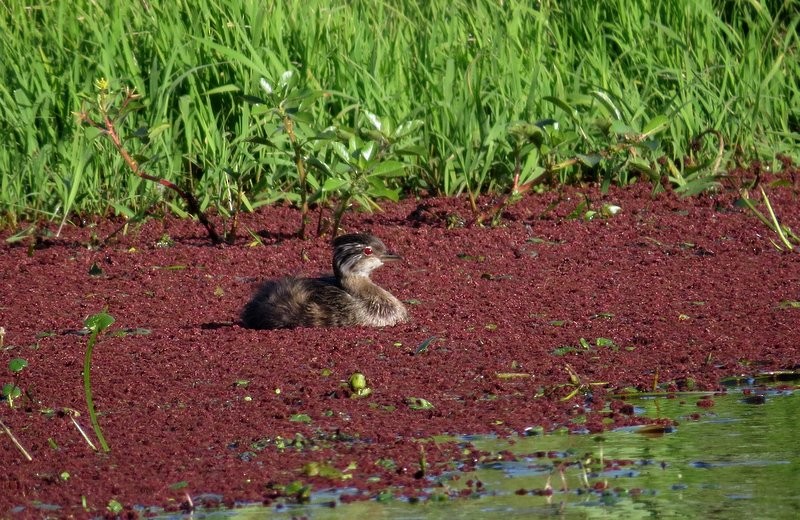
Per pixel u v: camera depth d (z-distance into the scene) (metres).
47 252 17.27
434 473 9.09
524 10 21.27
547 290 14.91
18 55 19.67
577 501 8.42
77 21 20.34
